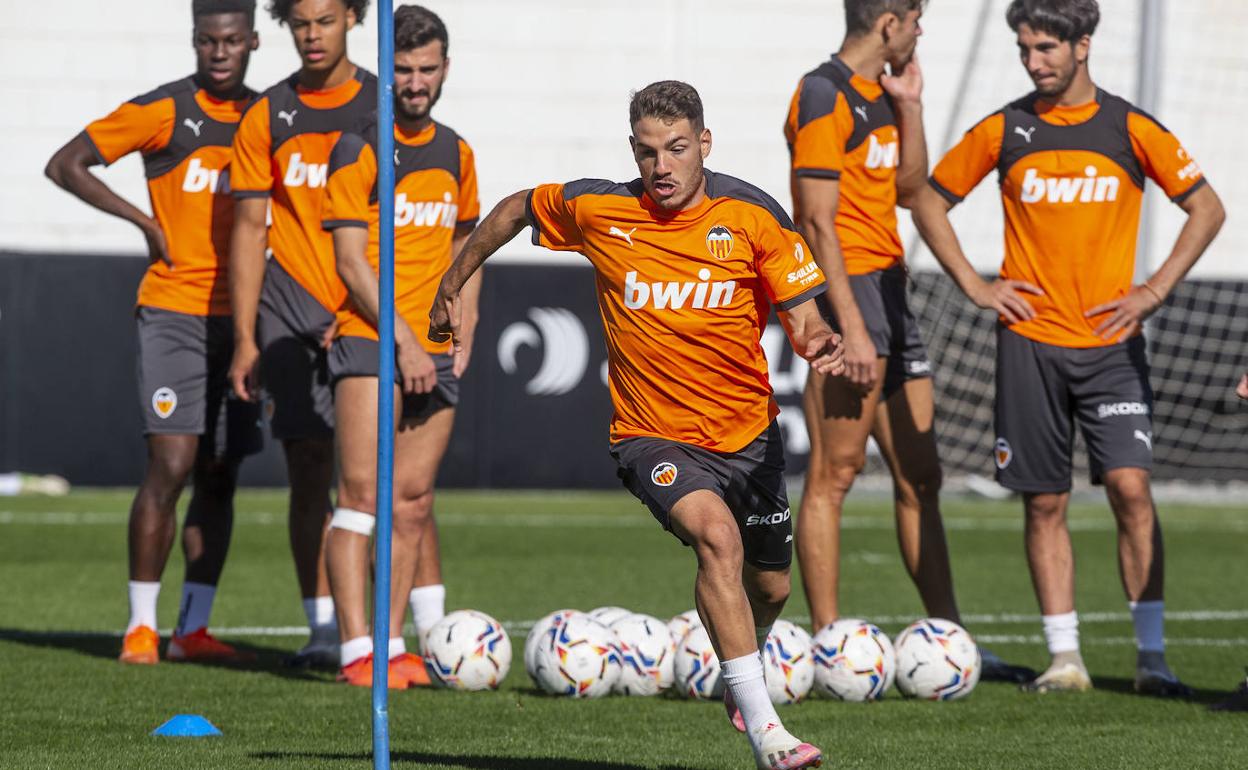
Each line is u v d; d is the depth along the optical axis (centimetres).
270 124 2145
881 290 2170
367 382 2028
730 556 1364
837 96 2102
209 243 2247
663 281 1452
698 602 1375
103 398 5062
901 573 3506
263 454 5247
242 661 2286
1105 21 6147
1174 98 6122
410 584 2117
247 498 5041
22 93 5675
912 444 2234
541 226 1504
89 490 5053
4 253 5003
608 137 5978
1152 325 5456
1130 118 2081
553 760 1549
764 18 6012
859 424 2159
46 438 5031
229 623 2686
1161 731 1750
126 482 5081
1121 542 2092
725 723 1777
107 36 5716
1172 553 3922
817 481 2194
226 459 2314
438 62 2031
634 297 1464
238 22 2233
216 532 2317
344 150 1991
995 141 2108
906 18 2133
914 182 2181
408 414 2094
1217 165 6138
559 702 1923
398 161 2050
